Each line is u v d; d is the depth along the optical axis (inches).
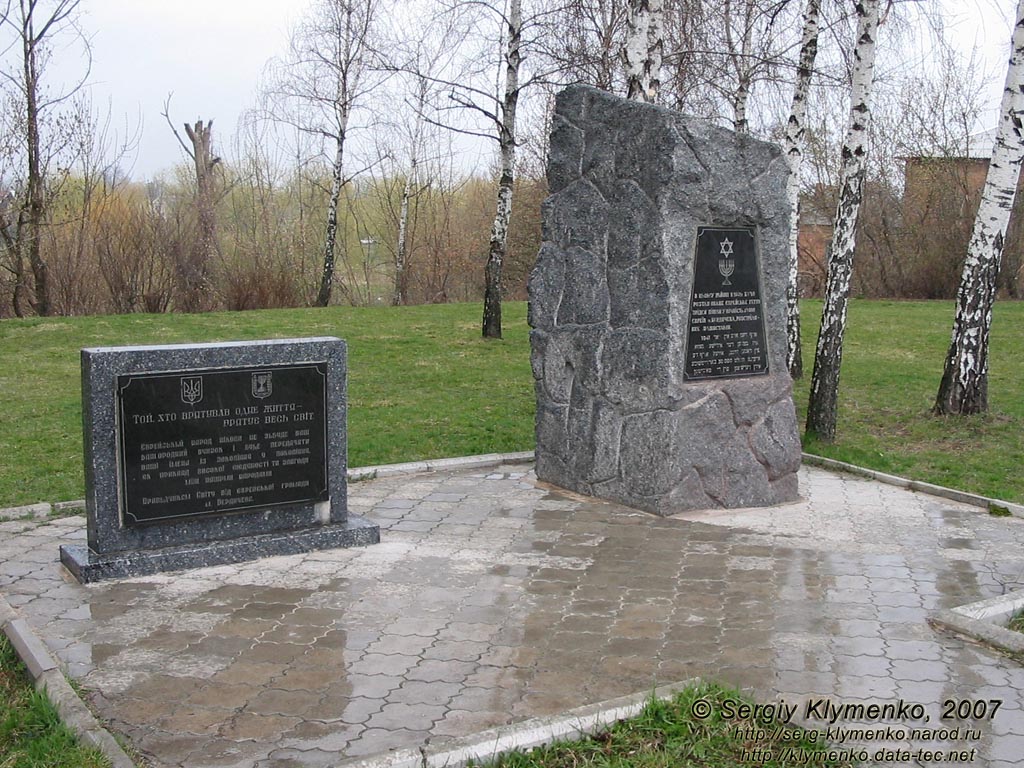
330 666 174.4
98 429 218.2
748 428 291.1
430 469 335.3
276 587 215.3
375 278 1481.3
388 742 147.4
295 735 149.5
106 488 220.7
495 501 294.8
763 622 197.8
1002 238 406.0
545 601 208.8
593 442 299.6
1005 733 151.6
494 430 402.6
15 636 183.3
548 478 318.0
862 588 219.3
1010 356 614.2
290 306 999.6
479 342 658.2
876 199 1125.7
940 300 1071.6
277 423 239.1
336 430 247.6
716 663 177.5
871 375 544.7
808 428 388.5
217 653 179.6
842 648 184.7
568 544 251.3
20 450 349.4
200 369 228.2
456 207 1338.6
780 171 290.7
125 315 792.9
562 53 592.7
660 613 202.4
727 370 287.7
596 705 154.9
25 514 270.4
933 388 500.7
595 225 295.4
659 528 267.0
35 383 490.6
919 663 177.9
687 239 276.7
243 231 1159.6
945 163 1093.8
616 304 289.9
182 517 229.1
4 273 941.2
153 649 181.3
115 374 218.5
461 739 143.6
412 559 236.8
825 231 1224.8
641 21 395.5
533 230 1210.6
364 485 314.3
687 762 141.1
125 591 211.6
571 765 140.4
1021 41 386.3
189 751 144.6
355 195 1379.2
